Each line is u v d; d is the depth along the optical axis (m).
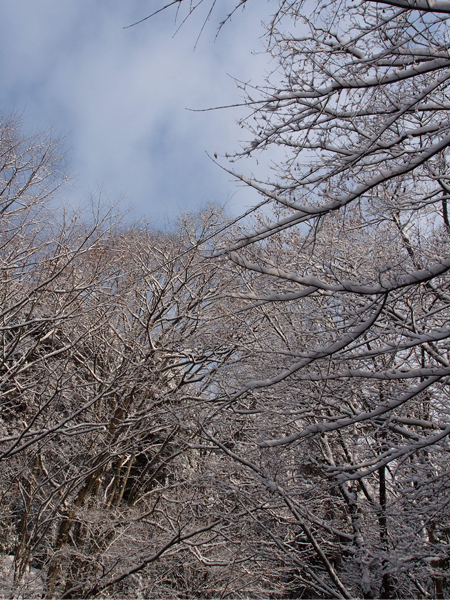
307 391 7.06
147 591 10.70
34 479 10.81
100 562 9.95
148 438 14.49
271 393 7.73
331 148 4.58
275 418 8.38
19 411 12.38
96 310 11.40
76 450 11.01
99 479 11.41
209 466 9.89
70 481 10.31
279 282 6.36
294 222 4.03
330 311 6.87
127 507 11.18
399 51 4.05
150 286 13.51
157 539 10.34
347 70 4.21
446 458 6.32
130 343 12.58
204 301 13.92
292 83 4.46
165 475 14.41
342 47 4.19
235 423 10.59
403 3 3.43
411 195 5.50
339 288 3.96
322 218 4.45
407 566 6.26
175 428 11.05
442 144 3.61
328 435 8.56
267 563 10.99
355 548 7.80
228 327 11.82
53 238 10.41
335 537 9.91
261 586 12.46
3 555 10.15
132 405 12.02
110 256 11.55
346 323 6.45
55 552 9.79
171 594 10.63
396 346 4.66
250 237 4.13
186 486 11.83
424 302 6.92
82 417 11.95
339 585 7.94
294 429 8.54
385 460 5.00
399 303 7.10
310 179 4.32
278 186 4.41
